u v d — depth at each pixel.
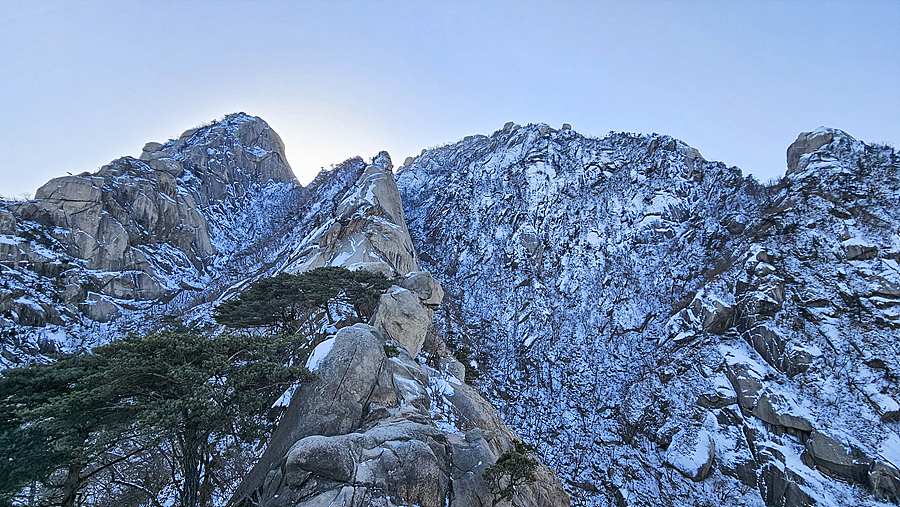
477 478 19.30
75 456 15.69
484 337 64.75
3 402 16.86
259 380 19.77
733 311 50.94
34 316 55.25
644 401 50.03
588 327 63.31
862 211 51.81
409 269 60.06
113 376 15.69
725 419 43.91
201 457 17.61
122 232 70.19
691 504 39.84
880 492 34.47
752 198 68.44
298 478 16.05
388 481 16.91
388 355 27.86
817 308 46.66
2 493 14.80
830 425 38.88
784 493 37.09
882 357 41.41
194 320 55.00
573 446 48.69
